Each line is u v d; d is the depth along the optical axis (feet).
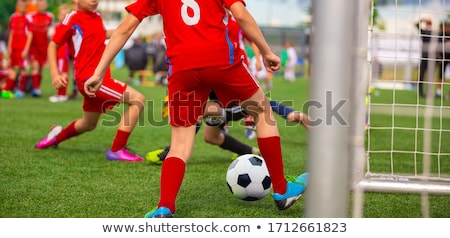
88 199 14.33
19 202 13.89
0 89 46.03
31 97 44.62
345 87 8.74
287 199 13.02
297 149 23.22
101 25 19.27
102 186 15.71
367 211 13.62
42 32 43.75
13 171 17.29
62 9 41.09
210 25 12.03
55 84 19.27
